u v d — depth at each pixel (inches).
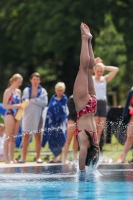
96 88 1048.2
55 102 1084.5
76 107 806.5
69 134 1035.3
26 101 1023.0
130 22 2721.5
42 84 3043.8
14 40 3048.7
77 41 2682.1
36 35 2709.2
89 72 818.8
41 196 592.7
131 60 2667.3
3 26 3029.0
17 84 1045.2
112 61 2317.9
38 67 3083.2
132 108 1041.5
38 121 1059.9
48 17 2706.7
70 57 2942.9
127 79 2807.6
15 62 3105.3
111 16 2625.5
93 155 796.0
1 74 3137.3
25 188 655.1
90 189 642.8
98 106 1043.9
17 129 1043.9
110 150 1145.4
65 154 1043.9
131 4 2780.5
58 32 2677.2
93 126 802.8
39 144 1059.3
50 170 859.4
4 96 1029.2
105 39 2347.4
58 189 644.7
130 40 2674.7
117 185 674.8
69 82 3009.4
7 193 616.1
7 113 1037.2
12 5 2987.2
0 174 802.8
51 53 3031.5
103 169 869.2
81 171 805.2
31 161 1111.6
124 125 1063.6
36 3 2748.5
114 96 1966.0
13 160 1045.8
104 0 2726.4
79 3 2677.2
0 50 3070.9
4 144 1037.2
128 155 1208.8
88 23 2704.2
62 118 1084.5
